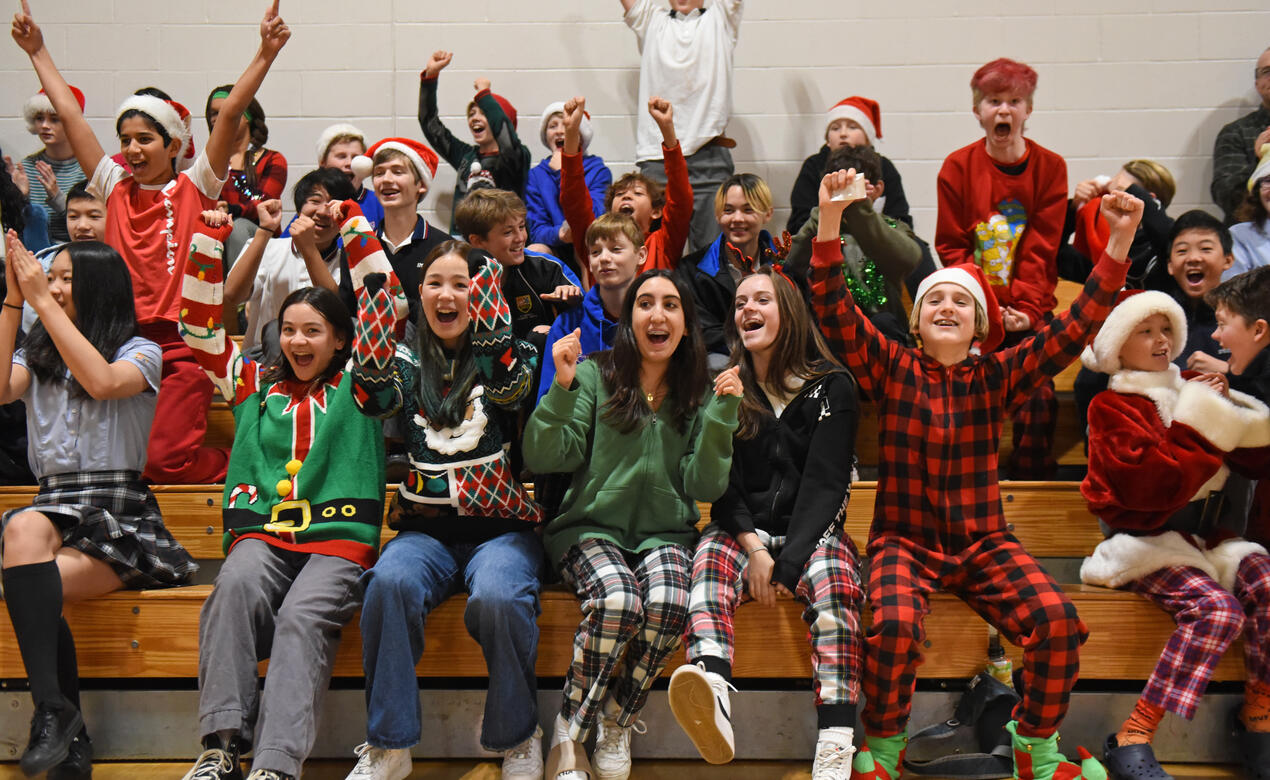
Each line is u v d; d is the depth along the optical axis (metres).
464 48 4.45
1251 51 4.34
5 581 2.16
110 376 2.29
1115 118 4.38
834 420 2.33
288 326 2.35
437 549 2.23
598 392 2.33
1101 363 2.44
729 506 2.34
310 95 4.46
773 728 2.33
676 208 3.24
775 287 2.44
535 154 4.46
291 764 1.99
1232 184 4.07
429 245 3.29
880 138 4.12
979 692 2.26
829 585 2.17
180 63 4.43
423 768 2.26
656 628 2.15
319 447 2.30
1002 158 3.39
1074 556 2.65
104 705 2.33
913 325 2.39
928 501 2.28
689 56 4.06
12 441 2.77
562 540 2.30
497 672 2.10
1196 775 2.24
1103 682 2.40
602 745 2.19
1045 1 4.39
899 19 4.41
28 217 3.65
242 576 2.14
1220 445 2.28
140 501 2.38
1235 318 2.39
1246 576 2.28
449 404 2.23
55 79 3.22
